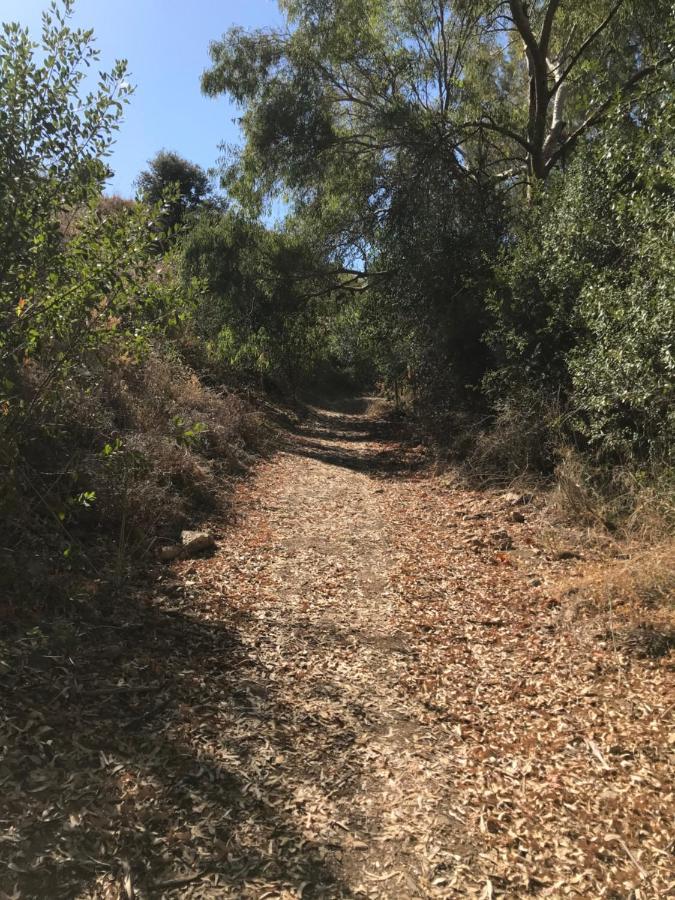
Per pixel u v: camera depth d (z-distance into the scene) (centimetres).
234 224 1678
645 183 668
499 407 1096
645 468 778
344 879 267
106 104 402
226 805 298
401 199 1471
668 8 842
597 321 732
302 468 1255
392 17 1666
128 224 423
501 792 332
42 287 396
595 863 283
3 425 411
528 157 1562
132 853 259
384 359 1900
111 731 331
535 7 1623
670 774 346
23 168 377
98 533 577
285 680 427
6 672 351
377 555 723
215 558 641
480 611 578
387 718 398
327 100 1628
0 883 232
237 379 1798
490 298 1087
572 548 718
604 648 493
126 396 823
